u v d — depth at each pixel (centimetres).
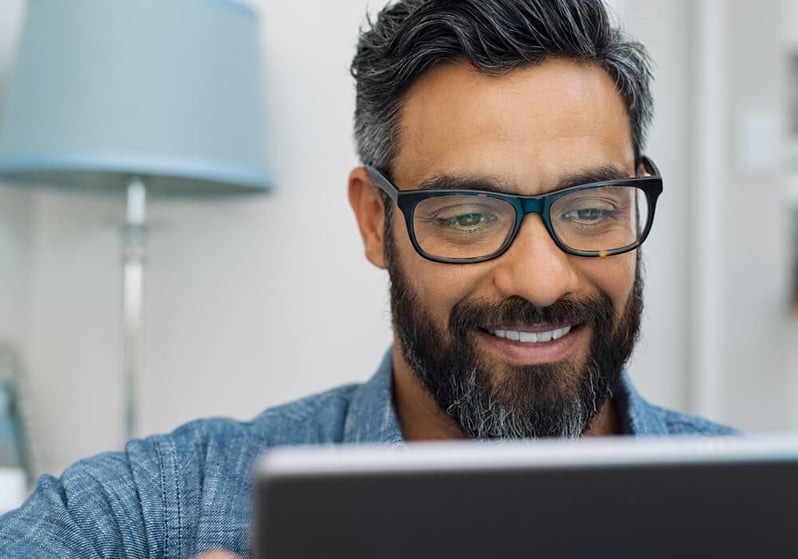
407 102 91
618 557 43
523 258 85
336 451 42
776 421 179
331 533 41
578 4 86
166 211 200
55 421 207
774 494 43
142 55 156
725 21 177
